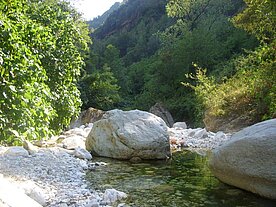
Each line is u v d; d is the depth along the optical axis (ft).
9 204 8.72
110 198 14.53
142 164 22.81
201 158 25.00
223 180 17.01
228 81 49.70
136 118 26.32
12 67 18.20
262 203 14.19
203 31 91.40
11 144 24.26
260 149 14.75
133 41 189.57
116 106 97.50
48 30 26.71
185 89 86.28
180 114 83.41
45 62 26.76
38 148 24.00
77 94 30.04
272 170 14.35
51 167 19.62
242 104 42.52
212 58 88.33
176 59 89.45
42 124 21.52
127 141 24.35
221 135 35.35
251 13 39.52
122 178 18.61
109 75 83.56
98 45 180.65
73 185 16.61
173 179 18.35
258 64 37.32
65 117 28.17
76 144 27.48
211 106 46.29
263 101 37.68
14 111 18.72
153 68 99.76
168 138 25.49
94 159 24.59
